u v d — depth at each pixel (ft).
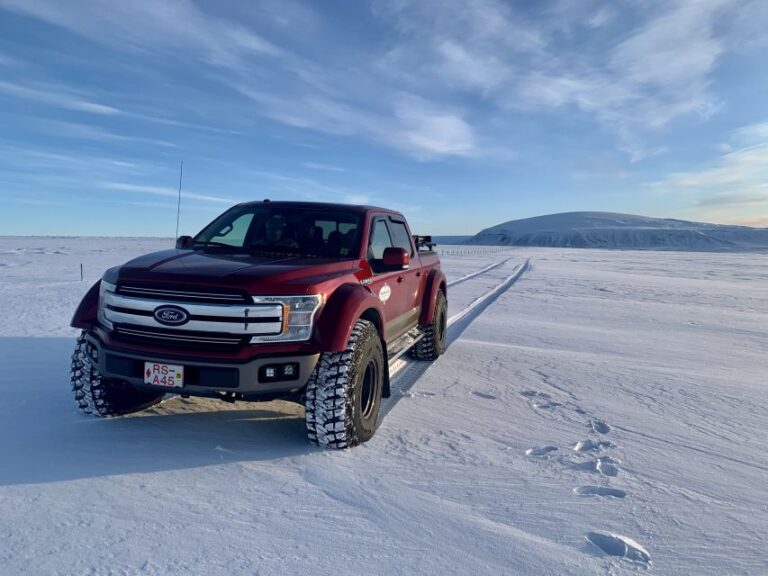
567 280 78.33
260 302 10.77
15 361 18.72
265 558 7.60
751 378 21.06
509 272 97.45
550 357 23.62
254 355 10.63
